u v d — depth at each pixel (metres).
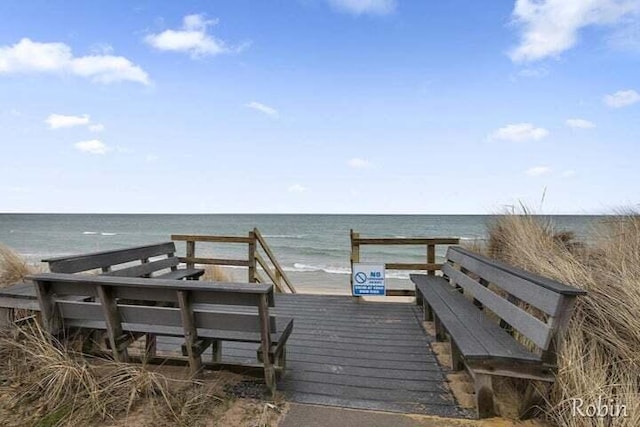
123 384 2.45
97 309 2.74
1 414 2.26
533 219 4.91
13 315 3.37
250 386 2.68
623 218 4.33
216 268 7.35
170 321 2.63
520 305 3.25
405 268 5.54
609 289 2.85
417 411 2.36
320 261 22.38
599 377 2.22
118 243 31.50
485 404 2.25
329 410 2.36
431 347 3.55
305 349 3.50
